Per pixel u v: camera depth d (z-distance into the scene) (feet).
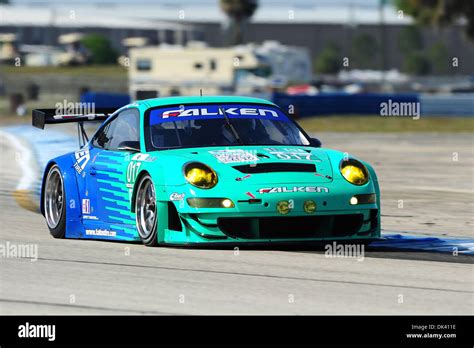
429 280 60.75
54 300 54.29
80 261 68.33
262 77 517.14
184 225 72.33
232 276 61.72
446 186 135.74
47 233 88.89
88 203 84.07
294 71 576.20
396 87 617.21
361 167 75.51
